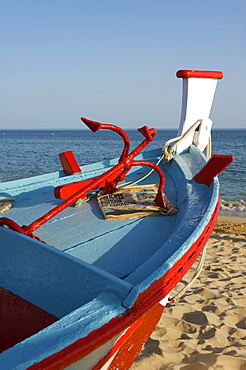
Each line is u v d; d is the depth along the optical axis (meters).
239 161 34.47
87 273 1.77
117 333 1.49
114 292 1.67
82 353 1.38
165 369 3.45
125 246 2.34
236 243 8.19
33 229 2.26
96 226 2.66
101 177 2.57
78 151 54.06
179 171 3.64
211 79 4.44
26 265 2.05
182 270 1.88
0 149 56.03
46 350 1.33
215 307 4.77
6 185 3.93
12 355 1.31
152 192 3.28
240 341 4.00
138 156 4.58
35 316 2.01
